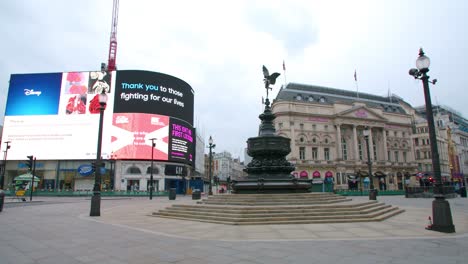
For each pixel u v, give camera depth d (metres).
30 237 9.32
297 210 13.40
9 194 45.75
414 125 88.38
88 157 58.56
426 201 29.98
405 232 10.27
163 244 8.27
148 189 57.50
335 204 14.64
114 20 76.88
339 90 79.62
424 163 84.44
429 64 11.41
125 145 58.28
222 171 149.88
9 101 61.31
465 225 12.13
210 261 6.48
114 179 58.12
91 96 60.41
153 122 60.19
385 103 83.62
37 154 59.38
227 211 13.52
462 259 6.59
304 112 68.62
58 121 60.19
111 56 74.75
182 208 15.88
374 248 7.71
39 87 61.41
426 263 6.25
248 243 8.39
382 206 17.08
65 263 6.33
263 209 13.29
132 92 60.28
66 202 29.70
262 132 19.89
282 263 6.30
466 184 93.31
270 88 20.95
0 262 6.36
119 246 8.01
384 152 75.12
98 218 14.87
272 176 18.34
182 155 63.56
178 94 64.94
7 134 60.38
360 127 74.00
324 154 69.19
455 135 94.69
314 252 7.29
